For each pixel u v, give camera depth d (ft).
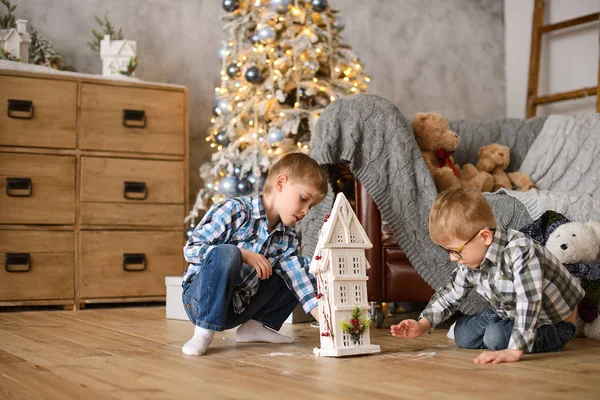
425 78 15.96
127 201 11.64
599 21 14.25
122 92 11.66
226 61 11.93
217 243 6.36
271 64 11.07
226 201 6.37
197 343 5.95
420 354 5.87
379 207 8.09
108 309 11.23
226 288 5.95
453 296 6.30
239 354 5.97
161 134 11.94
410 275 8.13
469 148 10.84
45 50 12.10
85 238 11.32
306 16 11.23
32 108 10.99
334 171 8.70
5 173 10.80
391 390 4.27
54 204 11.12
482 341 6.18
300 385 4.46
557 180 10.27
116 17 13.39
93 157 11.43
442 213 5.75
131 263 11.61
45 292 11.00
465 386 4.39
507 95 16.70
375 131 8.21
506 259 5.70
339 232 5.86
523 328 5.51
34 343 6.81
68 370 5.10
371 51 15.40
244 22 11.44
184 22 13.94
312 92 10.87
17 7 12.62
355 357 5.72
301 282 6.55
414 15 15.92
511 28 16.63
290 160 6.26
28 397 4.14
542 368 5.10
